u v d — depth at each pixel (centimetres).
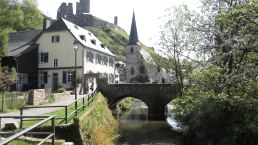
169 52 3316
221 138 1717
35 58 4672
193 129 2217
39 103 2700
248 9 1111
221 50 1352
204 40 1603
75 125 1348
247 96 1320
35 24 5650
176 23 3219
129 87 4172
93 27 12900
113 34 12800
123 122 3506
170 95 4000
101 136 1603
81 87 4228
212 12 1827
